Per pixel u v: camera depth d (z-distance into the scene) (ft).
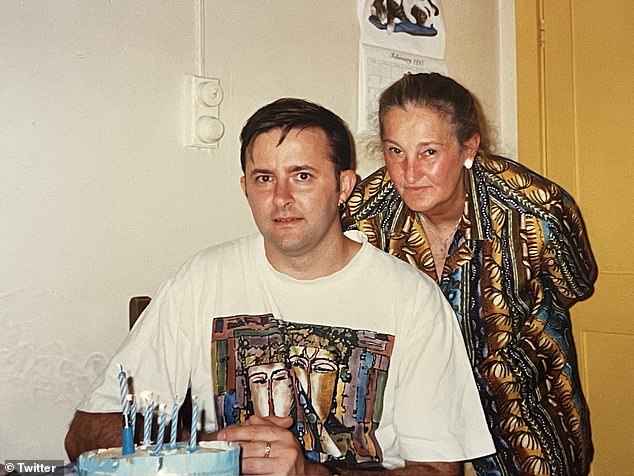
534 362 5.62
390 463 4.48
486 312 5.46
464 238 5.43
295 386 4.48
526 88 6.32
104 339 4.43
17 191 4.14
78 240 4.33
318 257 4.57
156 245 4.60
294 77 5.14
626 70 6.07
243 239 4.70
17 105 4.13
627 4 6.06
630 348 6.08
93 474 3.15
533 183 5.66
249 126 4.72
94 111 4.37
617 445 6.16
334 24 5.34
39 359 4.23
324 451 4.47
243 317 4.52
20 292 4.16
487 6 6.26
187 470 3.17
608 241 6.18
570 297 5.91
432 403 4.42
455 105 5.52
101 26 4.38
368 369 4.51
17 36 4.12
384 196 5.30
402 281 4.65
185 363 4.46
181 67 4.68
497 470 5.45
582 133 6.26
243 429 3.99
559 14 6.30
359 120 5.41
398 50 5.67
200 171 4.75
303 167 4.61
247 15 4.93
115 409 4.19
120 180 4.46
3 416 4.13
